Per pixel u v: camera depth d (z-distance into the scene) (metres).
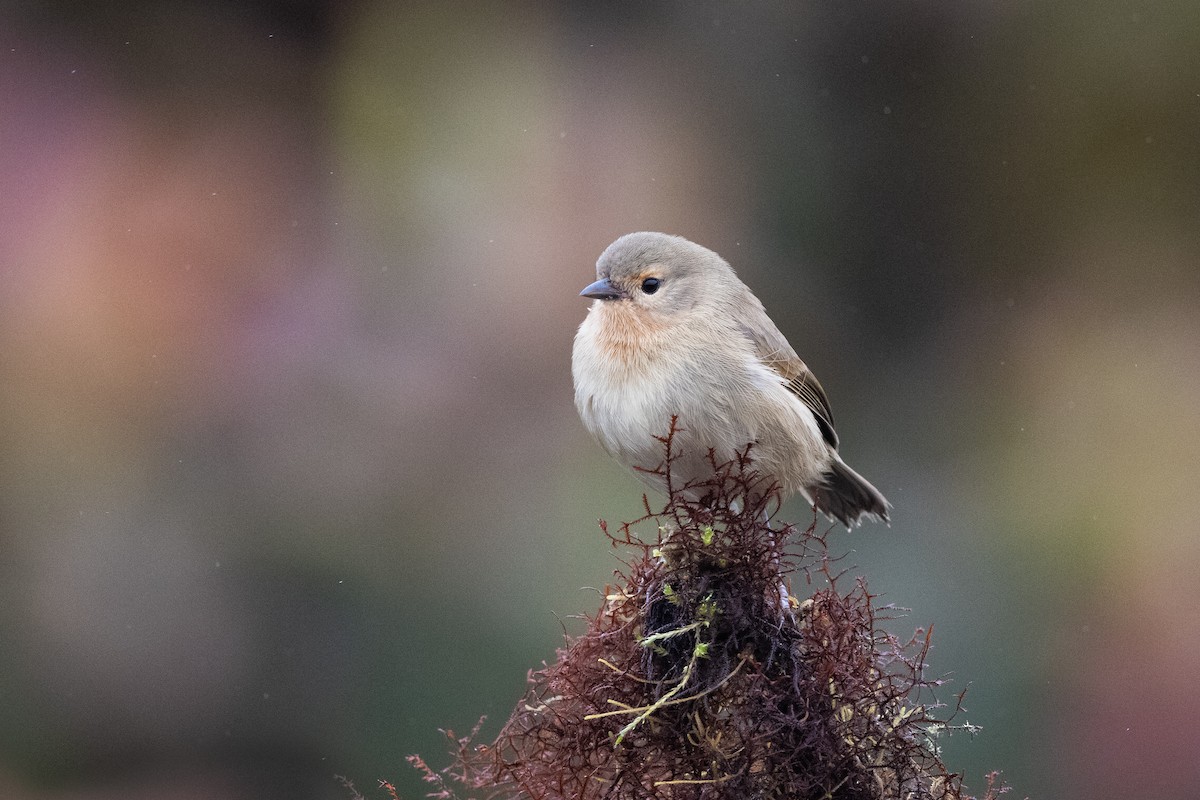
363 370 11.90
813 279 13.23
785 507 11.06
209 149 12.62
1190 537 11.62
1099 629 11.13
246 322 11.97
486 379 11.98
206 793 10.58
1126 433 12.51
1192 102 13.23
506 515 11.27
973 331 13.23
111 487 11.34
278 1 12.99
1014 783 10.46
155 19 12.74
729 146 13.22
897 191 13.41
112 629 10.95
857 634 5.83
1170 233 13.29
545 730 5.88
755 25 13.34
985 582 11.50
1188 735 10.28
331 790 10.35
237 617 10.94
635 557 6.29
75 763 10.59
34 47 12.48
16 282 11.72
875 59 13.43
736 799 5.63
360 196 12.72
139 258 11.99
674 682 5.77
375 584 11.06
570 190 12.86
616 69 13.24
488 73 13.09
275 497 11.38
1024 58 13.48
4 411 11.36
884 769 5.68
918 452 12.72
